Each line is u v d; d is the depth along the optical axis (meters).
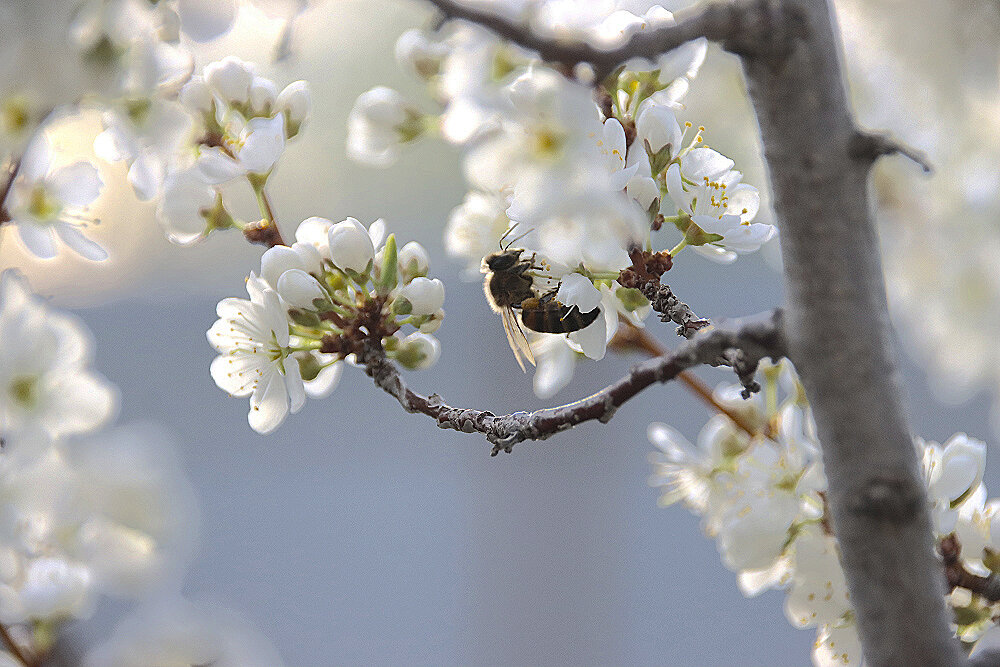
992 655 1.20
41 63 1.22
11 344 1.28
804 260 1.20
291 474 4.75
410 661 3.52
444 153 3.67
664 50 1.19
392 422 5.05
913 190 1.36
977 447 1.24
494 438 1.22
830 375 1.20
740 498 1.25
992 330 1.36
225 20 1.23
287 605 3.75
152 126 1.24
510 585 3.75
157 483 1.30
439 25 1.19
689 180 1.23
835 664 1.25
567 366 1.27
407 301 1.24
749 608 3.73
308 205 3.58
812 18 1.20
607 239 1.23
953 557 1.23
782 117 1.20
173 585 1.32
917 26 1.35
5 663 1.27
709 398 1.27
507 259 1.27
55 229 1.26
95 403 1.28
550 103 1.22
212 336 1.24
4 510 1.27
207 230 1.24
